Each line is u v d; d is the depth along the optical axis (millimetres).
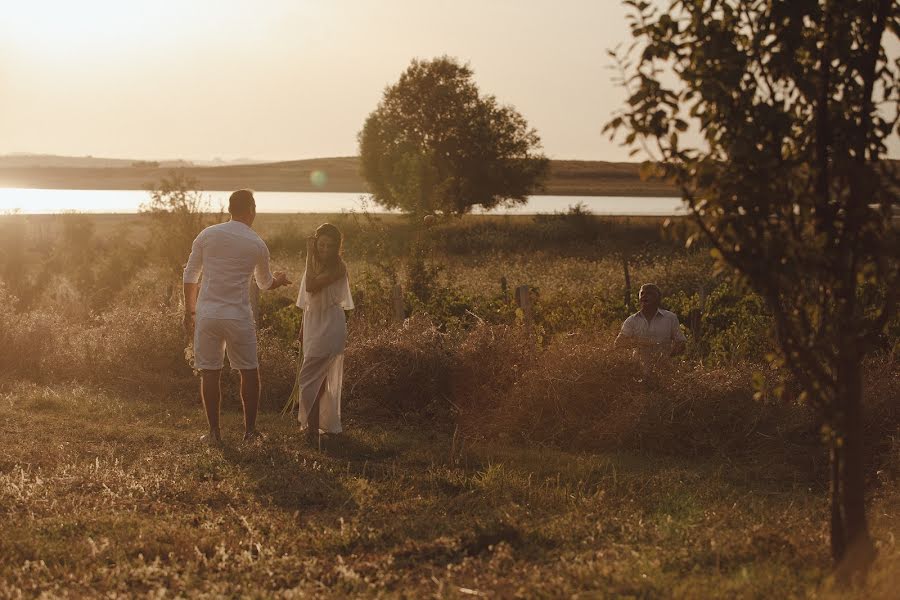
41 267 21234
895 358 9445
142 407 10094
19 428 8734
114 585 4645
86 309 17344
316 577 4855
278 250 36094
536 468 7703
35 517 5809
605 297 15469
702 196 4320
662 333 9797
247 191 8648
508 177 72062
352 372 10516
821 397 4418
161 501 6332
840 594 4129
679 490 6957
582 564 4719
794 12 4184
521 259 33312
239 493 6609
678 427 8789
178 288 18125
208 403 8383
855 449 4434
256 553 5285
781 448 8461
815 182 4316
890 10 4227
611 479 7277
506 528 5535
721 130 4324
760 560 4773
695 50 4254
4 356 11906
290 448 8227
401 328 11031
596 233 44094
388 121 70125
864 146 4238
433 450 8453
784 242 4176
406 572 4934
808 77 4211
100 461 7500
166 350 11586
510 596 4348
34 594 4484
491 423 9453
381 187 68000
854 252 4230
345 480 7086
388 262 16203
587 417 9180
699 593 4148
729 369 9453
